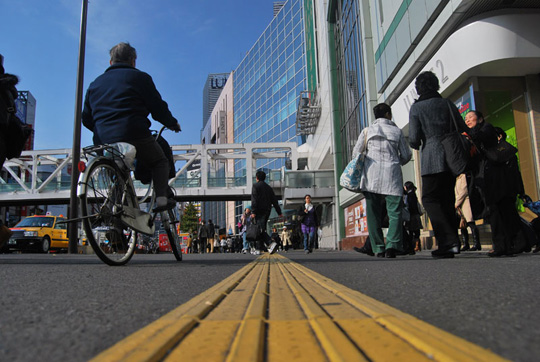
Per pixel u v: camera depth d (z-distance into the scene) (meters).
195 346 1.09
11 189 34.56
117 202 4.14
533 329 1.32
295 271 3.71
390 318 1.34
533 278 2.75
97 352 1.12
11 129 4.66
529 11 9.01
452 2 9.16
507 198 5.28
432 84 5.26
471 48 9.20
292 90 47.78
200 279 3.06
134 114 4.20
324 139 30.16
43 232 18.66
